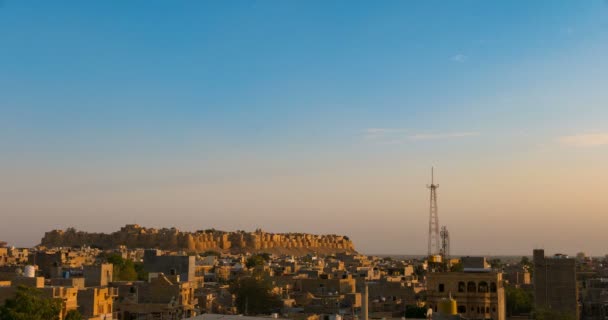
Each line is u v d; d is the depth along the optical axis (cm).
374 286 15638
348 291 15925
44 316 7662
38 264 16800
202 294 13700
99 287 10462
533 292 17462
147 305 10638
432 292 12162
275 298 13925
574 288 16112
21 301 7494
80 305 9112
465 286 12012
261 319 6669
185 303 11462
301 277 17288
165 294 11206
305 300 14125
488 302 11881
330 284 16112
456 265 16725
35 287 8394
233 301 14238
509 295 16288
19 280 8969
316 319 11419
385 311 12850
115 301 10794
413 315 11194
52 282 9819
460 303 11962
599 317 17800
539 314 14600
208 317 6712
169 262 15612
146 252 15762
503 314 12756
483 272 12488
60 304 7994
